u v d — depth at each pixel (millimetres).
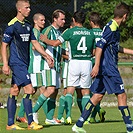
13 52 24188
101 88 22375
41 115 34625
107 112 36906
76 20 27031
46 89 27297
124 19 22047
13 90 24672
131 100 42750
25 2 24172
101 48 21562
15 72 24219
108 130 24906
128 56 47438
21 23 24172
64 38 26828
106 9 48375
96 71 21500
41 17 28516
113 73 21875
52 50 27391
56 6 49281
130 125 22141
